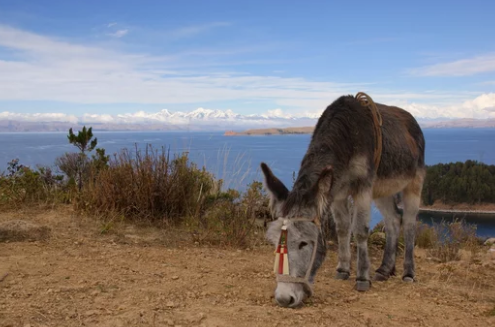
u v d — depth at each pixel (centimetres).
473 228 945
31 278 469
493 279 611
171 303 417
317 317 402
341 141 489
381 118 567
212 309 406
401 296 506
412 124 650
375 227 906
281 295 405
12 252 560
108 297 427
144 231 720
